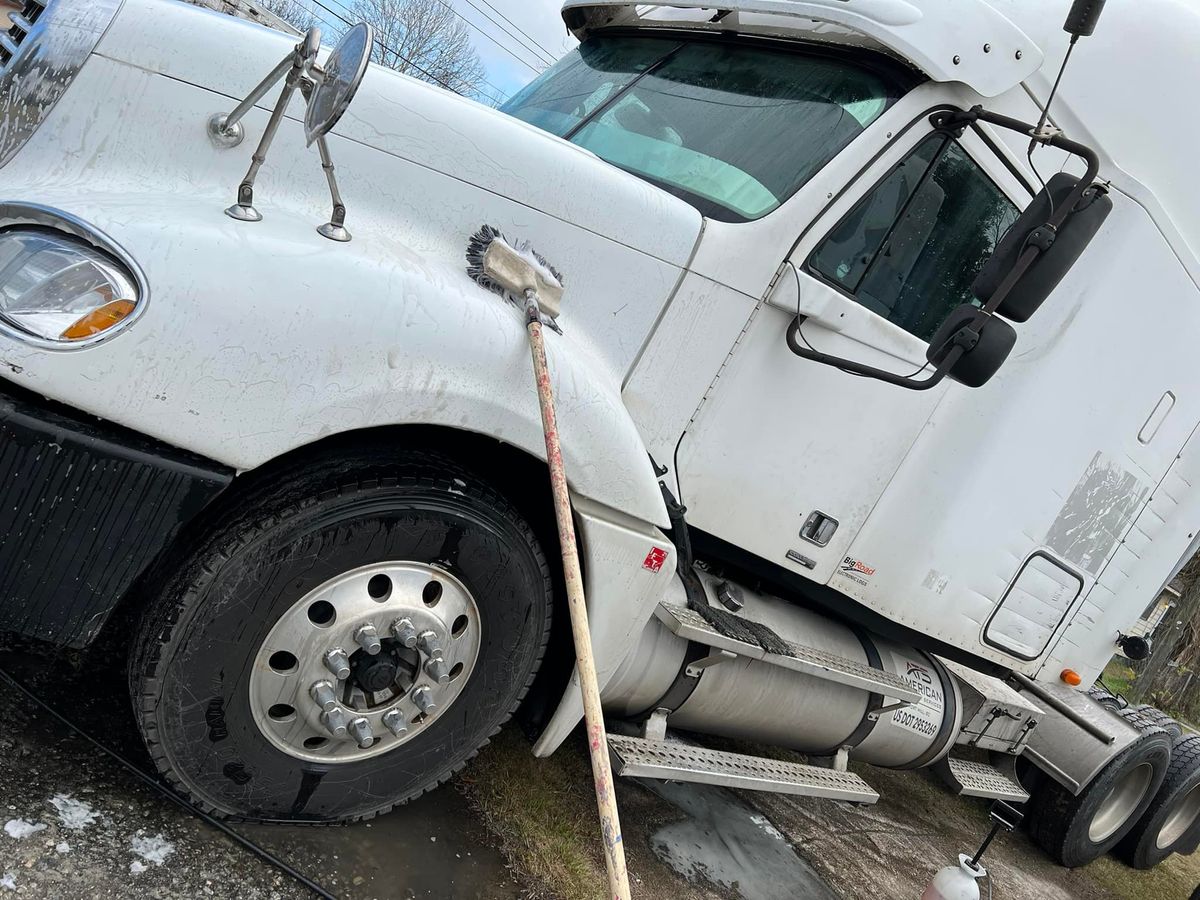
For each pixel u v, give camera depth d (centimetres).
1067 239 233
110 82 194
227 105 200
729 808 344
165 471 168
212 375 167
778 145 278
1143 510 410
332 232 193
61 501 164
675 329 258
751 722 323
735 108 292
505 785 268
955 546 336
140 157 194
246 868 197
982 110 268
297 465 189
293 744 202
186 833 198
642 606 233
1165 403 380
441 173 222
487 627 216
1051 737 482
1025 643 394
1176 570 461
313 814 213
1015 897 416
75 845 181
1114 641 448
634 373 257
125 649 251
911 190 281
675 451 271
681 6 300
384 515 191
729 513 288
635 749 274
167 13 203
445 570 204
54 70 196
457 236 224
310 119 176
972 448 325
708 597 300
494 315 203
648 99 309
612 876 145
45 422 160
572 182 239
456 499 199
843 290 280
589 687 166
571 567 179
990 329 242
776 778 307
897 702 347
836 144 271
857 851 369
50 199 175
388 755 215
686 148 288
